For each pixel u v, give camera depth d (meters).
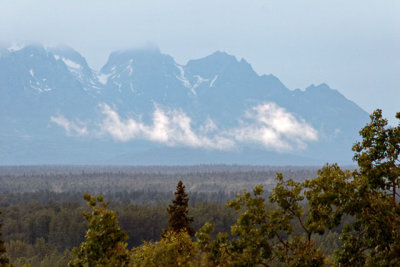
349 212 100.00
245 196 102.12
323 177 101.94
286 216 101.75
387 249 101.56
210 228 102.81
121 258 105.38
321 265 97.50
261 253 100.31
